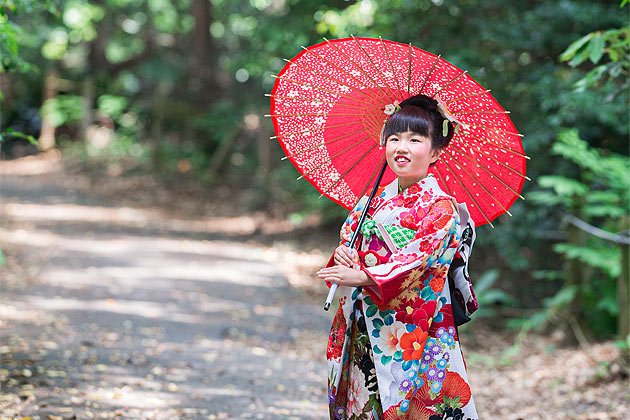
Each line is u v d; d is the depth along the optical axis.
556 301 9.66
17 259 11.46
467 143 3.44
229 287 11.62
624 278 7.71
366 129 3.55
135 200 21.31
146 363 6.50
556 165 11.74
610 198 9.41
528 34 11.55
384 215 3.21
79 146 27.67
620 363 7.46
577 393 6.89
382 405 3.14
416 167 3.17
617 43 5.42
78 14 27.25
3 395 4.99
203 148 24.98
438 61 3.33
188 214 19.78
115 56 29.62
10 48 5.79
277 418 5.21
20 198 19.91
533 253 12.93
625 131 10.70
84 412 4.83
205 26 24.89
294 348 8.56
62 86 28.95
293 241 17.00
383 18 12.68
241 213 19.89
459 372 3.18
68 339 7.04
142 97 29.27
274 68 19.84
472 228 3.23
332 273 3.08
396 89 3.46
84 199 20.77
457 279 3.23
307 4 16.41
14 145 29.31
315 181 3.69
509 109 11.84
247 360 7.36
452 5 11.98
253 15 20.59
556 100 10.74
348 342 3.32
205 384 6.02
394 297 3.11
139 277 11.43
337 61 3.48
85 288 10.02
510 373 8.23
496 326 11.29
